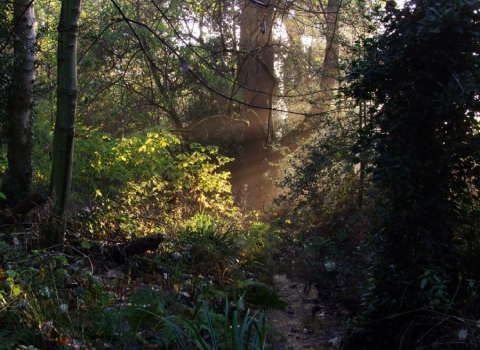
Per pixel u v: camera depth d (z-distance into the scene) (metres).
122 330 4.53
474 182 5.31
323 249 10.20
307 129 16.47
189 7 15.30
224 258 8.73
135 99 16.19
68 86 6.56
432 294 4.83
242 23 16.86
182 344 4.02
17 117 9.80
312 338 6.40
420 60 5.37
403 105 5.51
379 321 5.39
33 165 11.22
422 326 5.00
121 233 8.18
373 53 5.57
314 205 13.10
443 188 5.30
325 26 14.12
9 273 4.35
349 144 12.31
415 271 5.26
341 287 8.04
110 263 6.94
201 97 17.89
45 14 17.86
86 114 15.56
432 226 5.30
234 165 18.30
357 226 9.71
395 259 5.46
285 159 18.00
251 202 18.28
